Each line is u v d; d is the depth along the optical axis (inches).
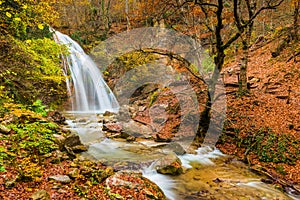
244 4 613.3
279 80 606.2
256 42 994.7
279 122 426.6
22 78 383.2
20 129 261.3
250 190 271.0
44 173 212.8
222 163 345.7
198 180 287.1
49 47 367.9
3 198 163.0
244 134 405.7
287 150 362.3
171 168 292.8
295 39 765.3
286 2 754.8
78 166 244.8
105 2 1156.5
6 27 351.9
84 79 641.6
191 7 469.4
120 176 233.5
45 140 259.9
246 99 506.0
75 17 1045.8
